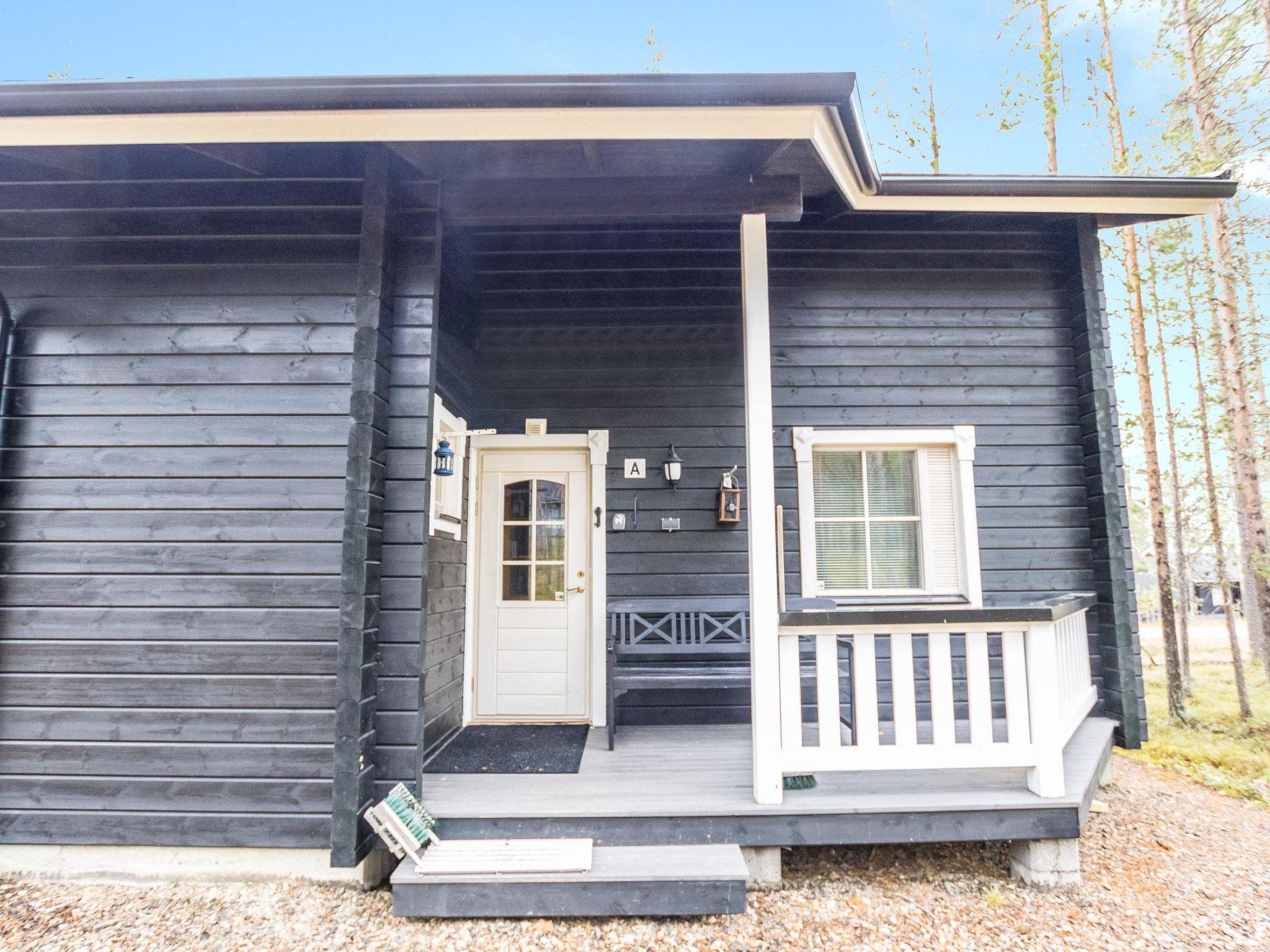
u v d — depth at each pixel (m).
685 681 3.45
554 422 4.27
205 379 2.99
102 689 2.84
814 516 4.15
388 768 2.78
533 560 4.32
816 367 4.20
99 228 3.10
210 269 3.06
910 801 2.72
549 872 2.48
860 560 4.16
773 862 2.79
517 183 3.14
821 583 4.13
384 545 2.90
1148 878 2.98
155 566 2.89
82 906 2.63
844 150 2.84
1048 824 2.72
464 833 2.71
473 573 4.27
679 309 4.31
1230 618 6.98
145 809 2.78
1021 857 2.87
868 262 4.28
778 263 4.28
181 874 2.79
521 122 2.57
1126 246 7.56
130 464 2.96
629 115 2.54
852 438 4.14
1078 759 3.21
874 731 2.76
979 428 4.18
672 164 3.04
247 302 3.03
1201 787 4.55
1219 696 7.89
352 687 2.65
